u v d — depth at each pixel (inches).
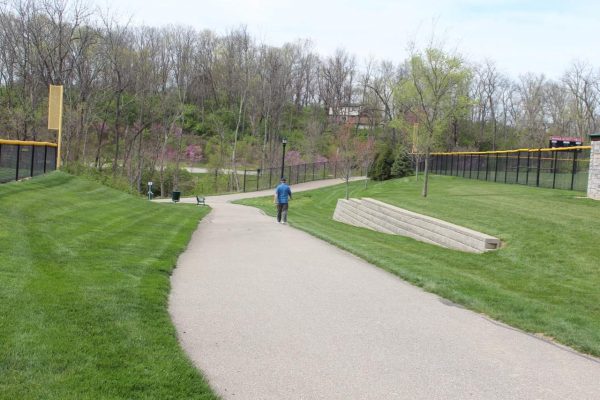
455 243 542.6
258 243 565.0
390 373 201.3
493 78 2925.7
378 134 2851.9
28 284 274.5
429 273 388.8
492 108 2886.3
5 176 714.8
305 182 2229.3
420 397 180.2
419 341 241.4
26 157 806.5
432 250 518.6
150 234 550.9
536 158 1257.4
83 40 1743.4
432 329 260.8
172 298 303.0
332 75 3553.2
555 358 224.4
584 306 310.7
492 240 489.4
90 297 265.7
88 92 1831.9
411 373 202.2
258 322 262.7
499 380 198.1
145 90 2260.1
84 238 445.1
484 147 2842.0
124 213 703.7
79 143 1733.5
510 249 471.2
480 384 193.6
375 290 343.0
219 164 2455.7
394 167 2033.7
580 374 206.8
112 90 2137.1
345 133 2080.5
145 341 213.8
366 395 180.5
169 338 221.1
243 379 190.7
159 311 263.4
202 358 209.9
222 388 181.9
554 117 2928.2
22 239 389.7
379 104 3240.7
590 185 808.3
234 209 1222.9
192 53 3196.4
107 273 328.2
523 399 181.6
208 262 433.7
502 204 730.2
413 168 2032.5
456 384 192.9
